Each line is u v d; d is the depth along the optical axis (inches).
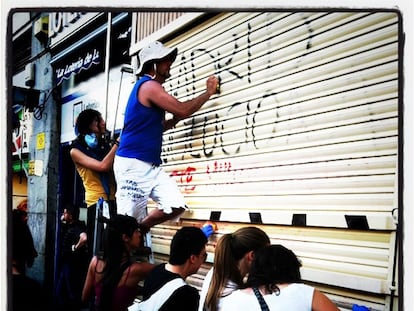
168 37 157.8
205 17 144.9
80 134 166.4
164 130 150.5
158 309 104.9
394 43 105.1
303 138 118.6
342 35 113.0
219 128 139.5
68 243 176.4
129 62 163.5
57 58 185.8
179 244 111.1
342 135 111.7
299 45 120.9
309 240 115.7
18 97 192.4
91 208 161.5
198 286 140.7
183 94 153.5
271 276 91.0
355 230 107.9
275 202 123.0
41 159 187.9
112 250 138.0
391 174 103.5
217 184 138.7
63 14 183.0
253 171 129.1
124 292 135.0
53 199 183.2
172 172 154.4
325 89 115.3
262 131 127.6
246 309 89.0
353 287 106.3
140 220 147.6
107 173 161.3
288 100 122.3
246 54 133.3
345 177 110.2
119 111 164.9
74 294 169.9
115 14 168.9
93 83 173.6
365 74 109.0
